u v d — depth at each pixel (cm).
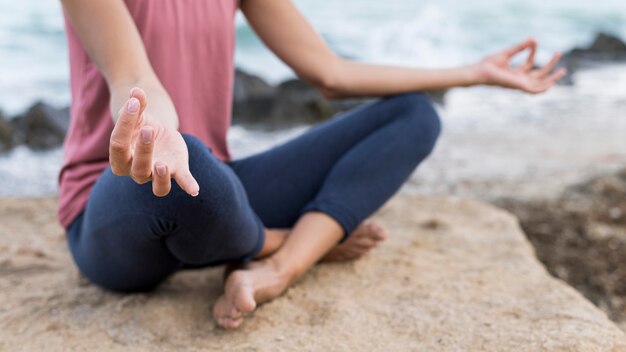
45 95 672
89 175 181
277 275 179
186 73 181
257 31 211
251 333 169
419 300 189
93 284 196
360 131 205
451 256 228
